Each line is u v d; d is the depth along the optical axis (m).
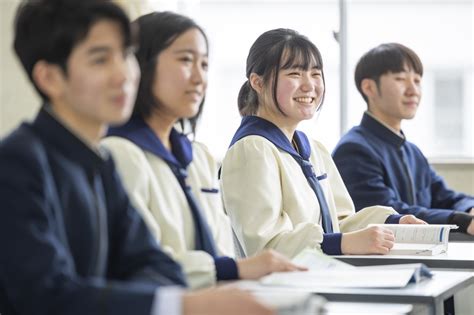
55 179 1.43
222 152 5.01
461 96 6.56
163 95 1.93
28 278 1.31
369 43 5.77
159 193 1.90
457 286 1.94
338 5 4.81
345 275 1.88
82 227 1.45
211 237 1.97
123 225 1.56
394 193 3.68
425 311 1.86
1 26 3.35
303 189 2.74
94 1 1.42
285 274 1.88
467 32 6.36
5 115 3.37
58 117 1.46
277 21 5.59
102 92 1.41
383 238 2.52
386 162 3.72
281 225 2.59
